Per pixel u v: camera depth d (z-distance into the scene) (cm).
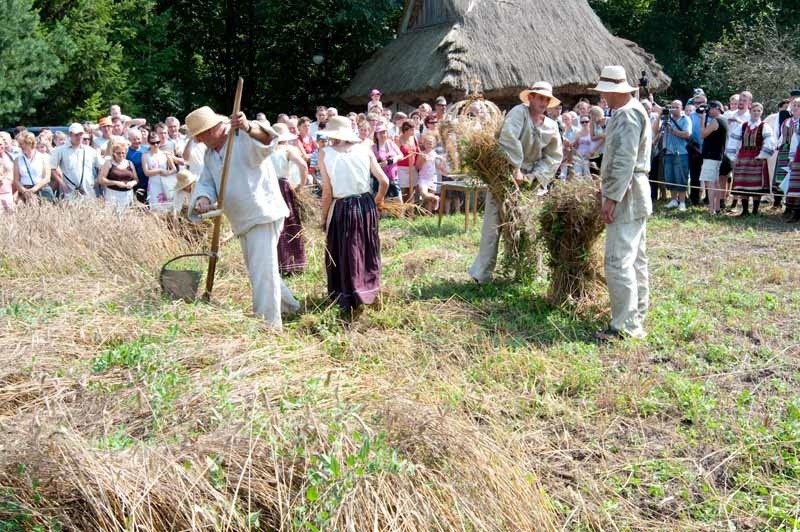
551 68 1858
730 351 539
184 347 445
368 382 418
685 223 1099
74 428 331
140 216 816
